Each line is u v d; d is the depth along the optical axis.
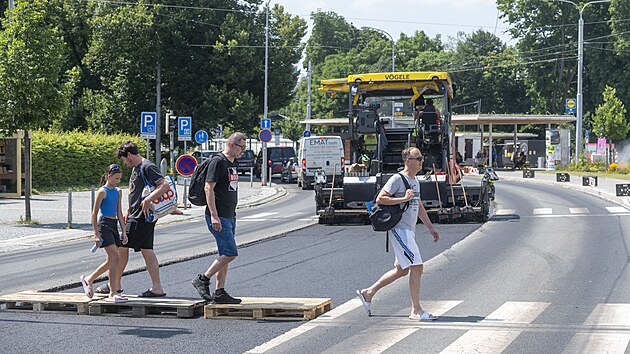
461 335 10.30
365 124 25.19
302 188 52.03
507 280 14.75
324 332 10.62
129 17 63.94
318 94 119.25
